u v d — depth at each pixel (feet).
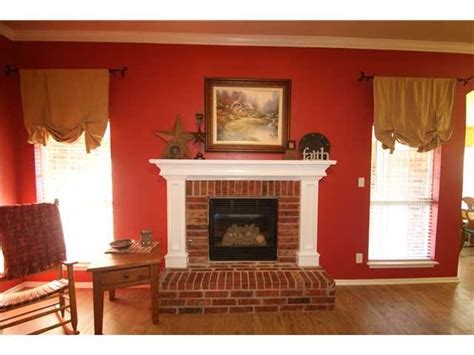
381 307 8.86
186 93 9.83
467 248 14.74
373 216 10.64
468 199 16.15
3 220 7.28
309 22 8.61
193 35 9.54
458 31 9.12
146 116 9.83
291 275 9.06
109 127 9.84
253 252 10.16
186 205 9.87
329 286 8.61
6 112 9.27
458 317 8.33
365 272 10.54
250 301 8.53
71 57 9.57
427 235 10.81
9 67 9.26
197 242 10.00
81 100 9.35
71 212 10.08
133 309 8.76
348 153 10.20
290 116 10.01
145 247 8.66
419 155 10.59
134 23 8.77
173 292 8.42
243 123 9.96
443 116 9.84
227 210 10.12
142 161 9.95
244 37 9.64
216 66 9.80
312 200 9.87
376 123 9.72
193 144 10.00
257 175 9.62
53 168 9.95
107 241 10.22
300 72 9.93
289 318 8.25
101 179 10.08
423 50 10.07
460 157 10.44
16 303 6.47
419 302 9.19
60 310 7.52
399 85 9.74
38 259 7.69
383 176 10.55
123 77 9.70
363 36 9.63
